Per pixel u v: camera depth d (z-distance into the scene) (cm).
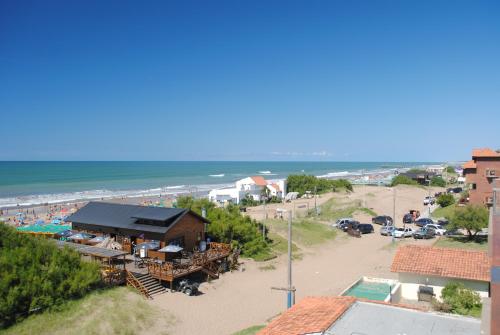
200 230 4088
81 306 2620
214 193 9412
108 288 2948
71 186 14850
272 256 4559
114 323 2520
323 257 4788
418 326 1444
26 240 3055
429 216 7412
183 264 3441
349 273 4056
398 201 9606
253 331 2500
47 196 11112
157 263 3306
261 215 7225
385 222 7006
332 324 1458
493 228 1122
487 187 6262
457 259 2991
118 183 16738
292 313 1692
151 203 9481
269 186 10519
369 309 1617
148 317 2694
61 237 4131
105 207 4278
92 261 3138
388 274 3969
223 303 3125
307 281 3784
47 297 2548
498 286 1099
